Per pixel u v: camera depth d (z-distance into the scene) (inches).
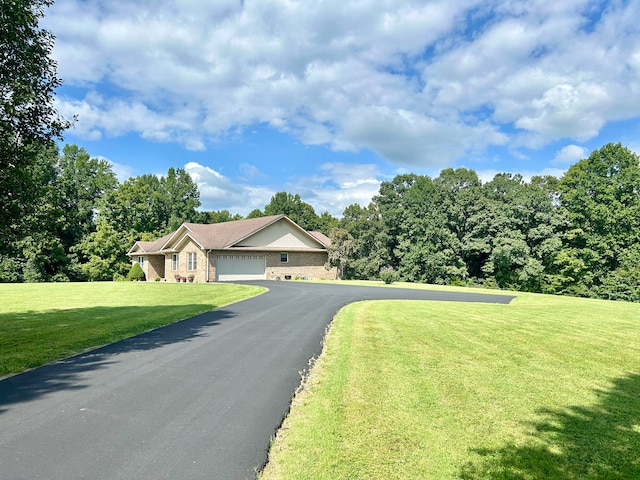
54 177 1790.1
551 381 234.4
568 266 1427.2
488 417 179.3
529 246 1552.7
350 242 1451.8
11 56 291.6
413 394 206.7
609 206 1416.1
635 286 1310.3
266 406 190.5
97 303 600.4
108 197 1813.5
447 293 875.4
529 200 1515.7
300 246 1384.1
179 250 1314.0
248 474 129.1
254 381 229.1
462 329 399.2
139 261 1582.2
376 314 498.0
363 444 151.3
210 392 210.4
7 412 181.2
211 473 129.3
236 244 1230.9
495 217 1578.5
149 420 173.2
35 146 315.6
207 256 1174.3
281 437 157.3
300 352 299.1
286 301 634.2
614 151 1421.0
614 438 161.3
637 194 1413.6
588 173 1462.8
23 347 304.5
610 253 1390.3
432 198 1718.8
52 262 1585.9
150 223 2018.9
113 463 135.1
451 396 204.7
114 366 259.3
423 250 1617.9
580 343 341.4
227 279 1220.5
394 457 141.8
